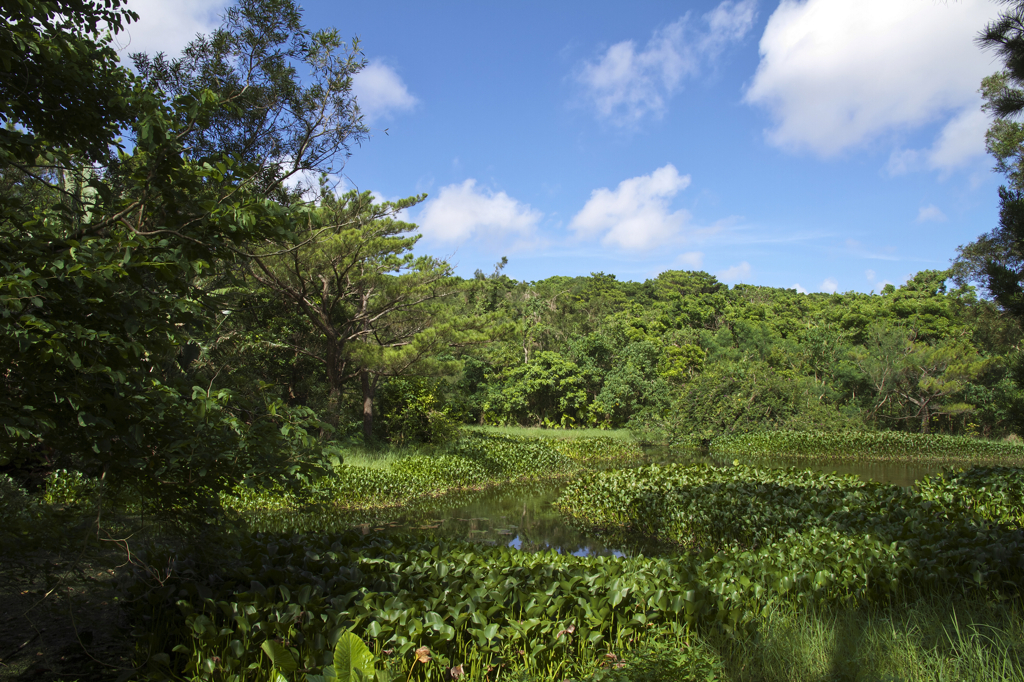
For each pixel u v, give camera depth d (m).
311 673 3.52
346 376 18.45
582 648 4.15
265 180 11.34
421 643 3.81
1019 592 4.70
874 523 7.44
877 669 3.64
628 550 9.56
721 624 4.27
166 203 3.80
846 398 37.44
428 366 17.56
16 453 3.65
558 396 35.03
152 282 4.04
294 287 15.96
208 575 4.71
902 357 35.62
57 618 4.61
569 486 14.09
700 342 48.38
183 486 4.09
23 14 3.49
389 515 11.91
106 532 4.11
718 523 9.32
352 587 4.38
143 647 3.99
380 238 15.76
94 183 3.84
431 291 17.91
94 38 4.33
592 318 48.66
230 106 4.01
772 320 59.19
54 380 3.21
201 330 4.26
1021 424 13.09
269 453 4.02
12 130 3.61
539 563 5.45
